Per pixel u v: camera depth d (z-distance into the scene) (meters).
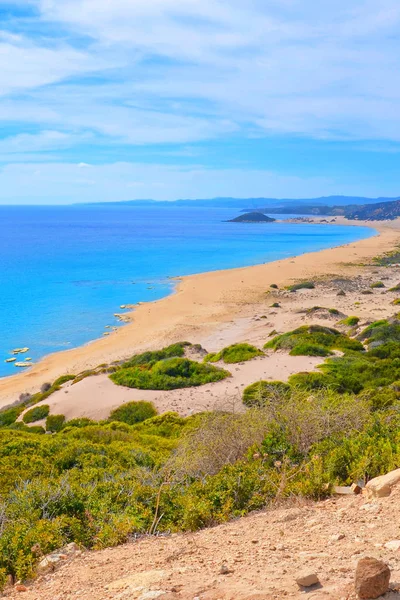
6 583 6.06
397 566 4.05
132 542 6.83
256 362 34.62
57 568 6.05
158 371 33.12
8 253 122.12
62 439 19.16
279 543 5.26
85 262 105.06
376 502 6.07
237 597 3.86
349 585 3.68
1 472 13.98
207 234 195.88
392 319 45.12
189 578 4.54
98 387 31.88
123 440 20.52
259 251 129.38
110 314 59.12
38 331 52.66
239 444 9.73
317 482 7.24
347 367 30.25
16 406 32.78
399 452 7.69
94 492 9.17
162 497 8.14
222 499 7.61
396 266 94.50
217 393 29.19
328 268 92.31
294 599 3.65
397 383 25.05
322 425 9.73
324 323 48.97
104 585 4.90
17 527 7.27
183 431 14.02
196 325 51.97
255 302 62.47
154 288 74.81
